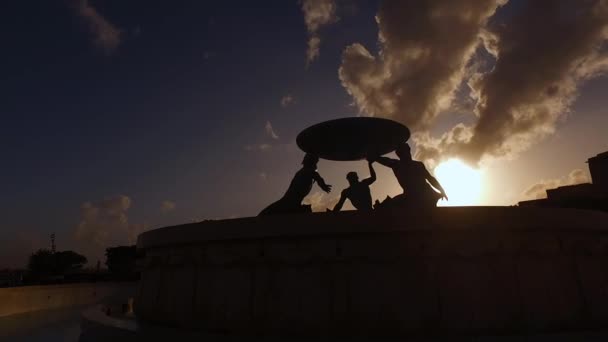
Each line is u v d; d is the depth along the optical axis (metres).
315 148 10.33
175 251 8.05
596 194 32.97
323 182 10.24
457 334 6.29
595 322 6.95
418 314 6.36
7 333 10.41
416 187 9.18
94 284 24.50
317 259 6.69
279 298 6.67
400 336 6.28
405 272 6.55
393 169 9.69
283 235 6.78
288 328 6.53
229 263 7.16
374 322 6.36
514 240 6.87
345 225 6.60
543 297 6.70
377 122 9.51
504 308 6.47
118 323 7.67
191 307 7.40
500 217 6.79
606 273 7.55
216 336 6.29
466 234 6.76
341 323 6.39
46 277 47.09
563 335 5.93
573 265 7.14
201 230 7.46
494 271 6.64
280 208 9.62
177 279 7.83
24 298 17.00
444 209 6.71
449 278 6.54
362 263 6.60
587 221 7.56
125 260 48.31
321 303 6.51
